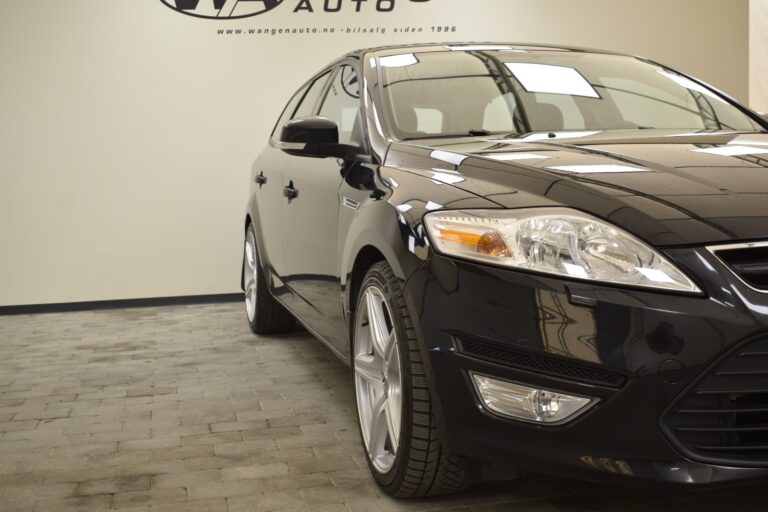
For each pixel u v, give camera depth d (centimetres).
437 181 198
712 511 192
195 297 535
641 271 155
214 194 532
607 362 154
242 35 526
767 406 155
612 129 253
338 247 252
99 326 465
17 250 512
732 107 276
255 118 532
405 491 198
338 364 356
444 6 550
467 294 168
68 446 257
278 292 354
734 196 164
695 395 154
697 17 585
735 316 149
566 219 163
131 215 523
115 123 516
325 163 279
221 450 248
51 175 511
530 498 203
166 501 210
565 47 304
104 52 511
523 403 164
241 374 344
